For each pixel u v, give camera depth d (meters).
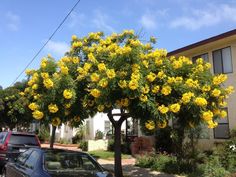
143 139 21.80
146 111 10.79
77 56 13.18
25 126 35.22
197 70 11.94
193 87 11.26
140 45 12.02
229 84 18.25
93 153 23.98
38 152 8.88
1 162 15.08
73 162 8.54
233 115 17.80
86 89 11.74
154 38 12.88
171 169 15.16
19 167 9.55
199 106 10.93
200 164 15.15
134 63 10.95
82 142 28.91
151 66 11.29
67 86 11.45
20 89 31.88
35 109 11.63
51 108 11.20
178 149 16.17
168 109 10.64
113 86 10.41
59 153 8.75
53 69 12.48
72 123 12.62
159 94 10.91
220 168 13.02
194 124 11.56
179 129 15.40
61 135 38.72
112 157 21.92
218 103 11.87
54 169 8.10
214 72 19.34
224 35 17.69
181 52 20.66
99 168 8.67
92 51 12.92
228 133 17.58
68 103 11.38
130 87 10.16
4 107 31.95
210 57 19.67
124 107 10.93
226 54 18.66
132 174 14.84
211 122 11.02
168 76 11.40
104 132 34.44
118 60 10.99
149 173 15.12
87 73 11.86
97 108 11.68
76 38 13.57
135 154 21.38
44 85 11.82
